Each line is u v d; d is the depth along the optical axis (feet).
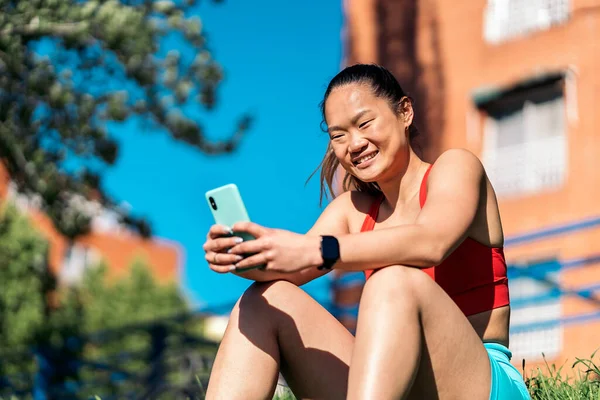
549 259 42.50
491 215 8.80
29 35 26.58
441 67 49.19
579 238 41.55
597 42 44.45
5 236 52.37
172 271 100.48
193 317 27.71
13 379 30.27
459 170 8.47
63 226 30.27
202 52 29.01
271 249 7.55
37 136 28.37
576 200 43.47
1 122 27.73
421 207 8.89
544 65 45.83
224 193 7.85
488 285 8.69
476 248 8.71
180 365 26.99
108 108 27.71
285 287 8.48
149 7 28.25
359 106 8.69
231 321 8.45
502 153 47.11
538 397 10.39
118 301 68.28
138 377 27.45
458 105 48.42
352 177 9.77
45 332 52.80
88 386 28.04
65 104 26.81
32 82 26.61
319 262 7.55
